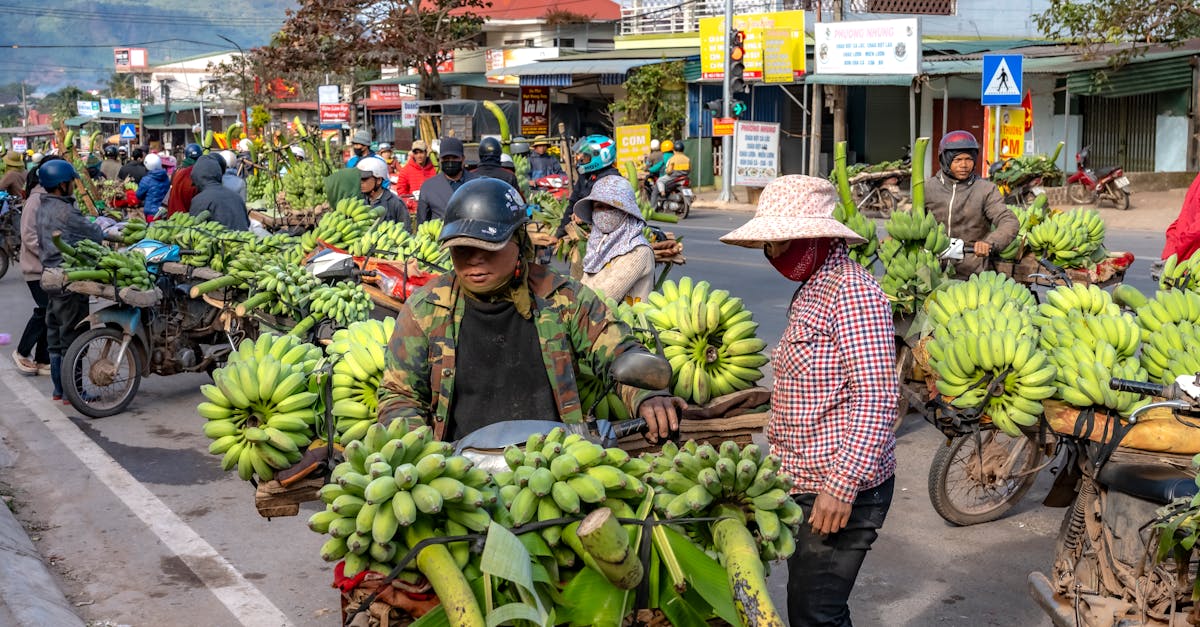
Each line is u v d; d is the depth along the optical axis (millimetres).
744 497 2738
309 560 5461
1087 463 3859
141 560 5453
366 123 47531
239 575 5262
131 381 8375
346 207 8445
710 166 32781
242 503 6312
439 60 42281
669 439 3422
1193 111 26672
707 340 4062
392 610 2570
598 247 6062
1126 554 3561
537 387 3135
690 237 19922
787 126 32281
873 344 3246
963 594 4973
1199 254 6383
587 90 38250
